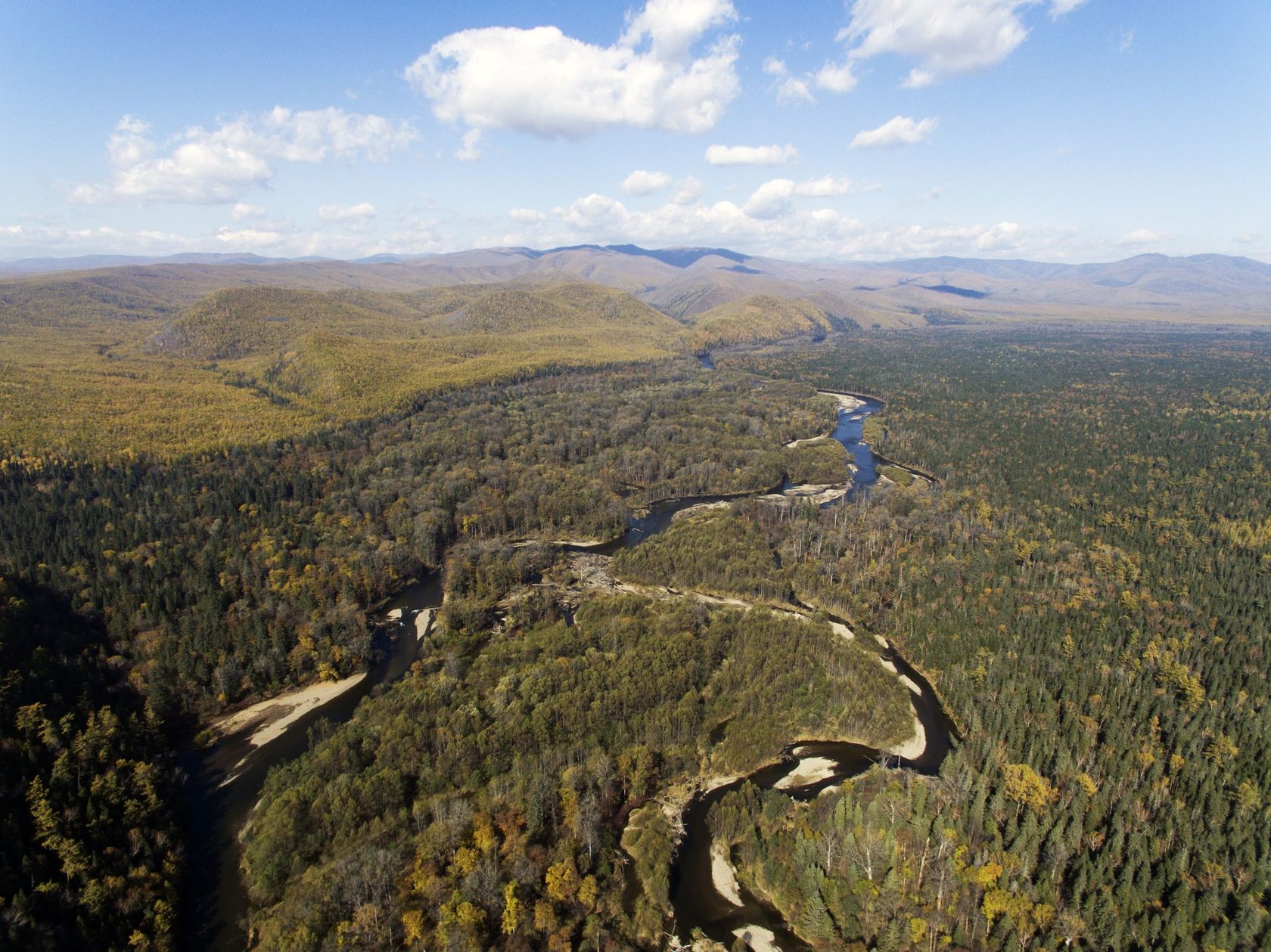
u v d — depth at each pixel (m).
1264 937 97.56
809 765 153.25
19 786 125.44
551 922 109.75
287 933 107.50
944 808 127.88
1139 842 114.25
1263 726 143.75
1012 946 102.75
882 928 108.31
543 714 152.50
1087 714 154.25
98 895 111.88
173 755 156.50
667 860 125.94
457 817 126.69
